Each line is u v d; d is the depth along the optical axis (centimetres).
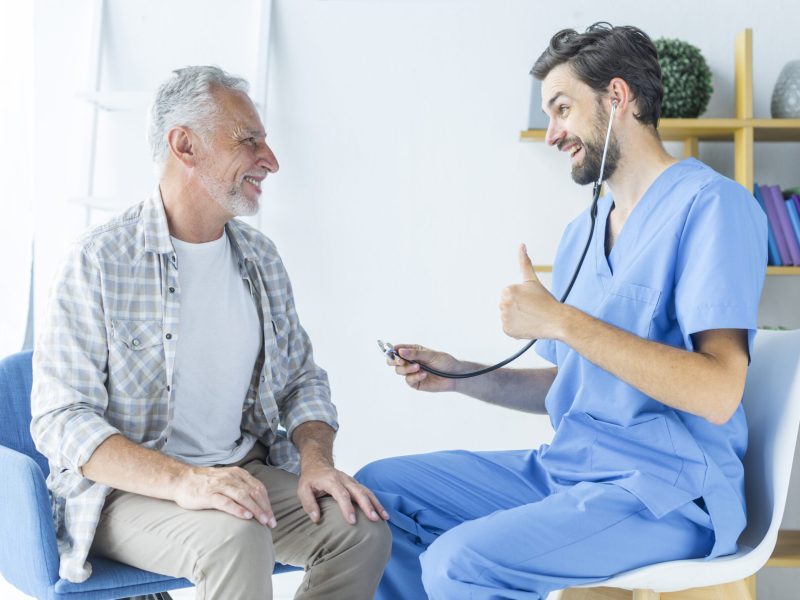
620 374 140
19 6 262
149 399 159
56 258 269
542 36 254
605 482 147
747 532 154
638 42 154
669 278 147
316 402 176
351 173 260
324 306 262
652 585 140
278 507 160
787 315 247
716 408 137
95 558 154
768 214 229
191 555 140
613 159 155
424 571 142
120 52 266
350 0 259
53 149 268
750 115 232
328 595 151
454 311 258
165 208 165
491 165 256
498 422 258
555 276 177
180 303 163
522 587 137
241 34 262
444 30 257
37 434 151
